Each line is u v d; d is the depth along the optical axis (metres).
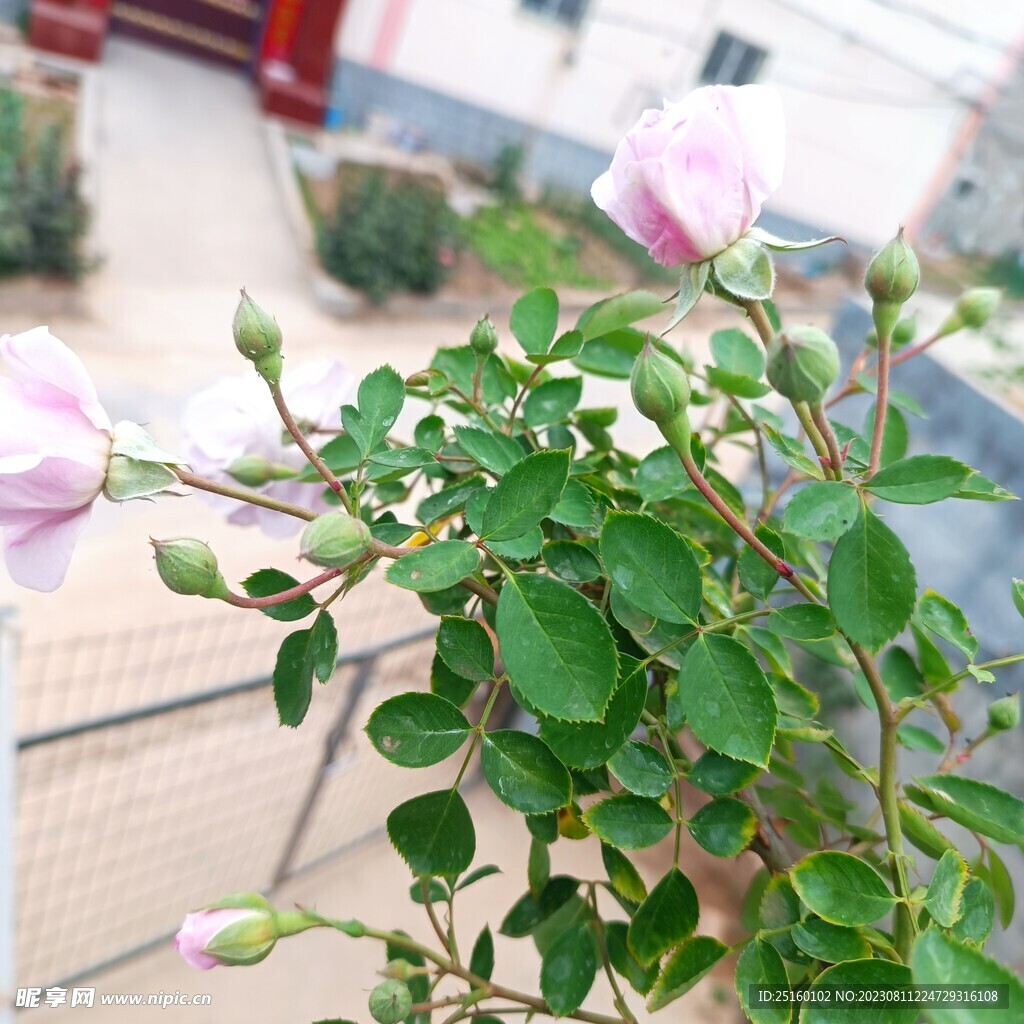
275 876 1.28
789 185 4.30
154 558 0.29
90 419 0.30
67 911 1.15
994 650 0.85
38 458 0.29
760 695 0.28
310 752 1.40
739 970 0.30
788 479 0.41
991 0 3.60
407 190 3.39
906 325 0.43
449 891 0.38
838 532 0.28
